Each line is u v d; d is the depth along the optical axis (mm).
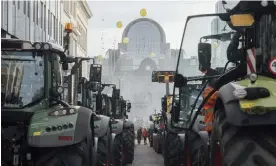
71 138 6516
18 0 21094
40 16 27031
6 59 7215
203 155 8453
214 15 5828
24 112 6973
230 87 4539
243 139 4250
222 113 4738
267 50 4930
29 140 6504
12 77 7172
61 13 36094
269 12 4961
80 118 6738
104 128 9945
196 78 6641
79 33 49281
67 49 8680
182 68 6742
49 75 7281
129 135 17297
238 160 4156
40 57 7254
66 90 9977
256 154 4137
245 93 4195
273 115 4172
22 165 6723
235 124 4215
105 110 16797
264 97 4211
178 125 7898
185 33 6496
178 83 6895
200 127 8188
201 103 7195
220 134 4547
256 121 4176
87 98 12758
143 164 18203
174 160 11891
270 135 4250
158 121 28734
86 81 12508
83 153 6609
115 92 18859
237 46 5660
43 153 6648
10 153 6664
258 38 5031
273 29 4930
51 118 6730
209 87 6938
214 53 6402
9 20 19203
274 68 4574
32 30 24594
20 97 7141
